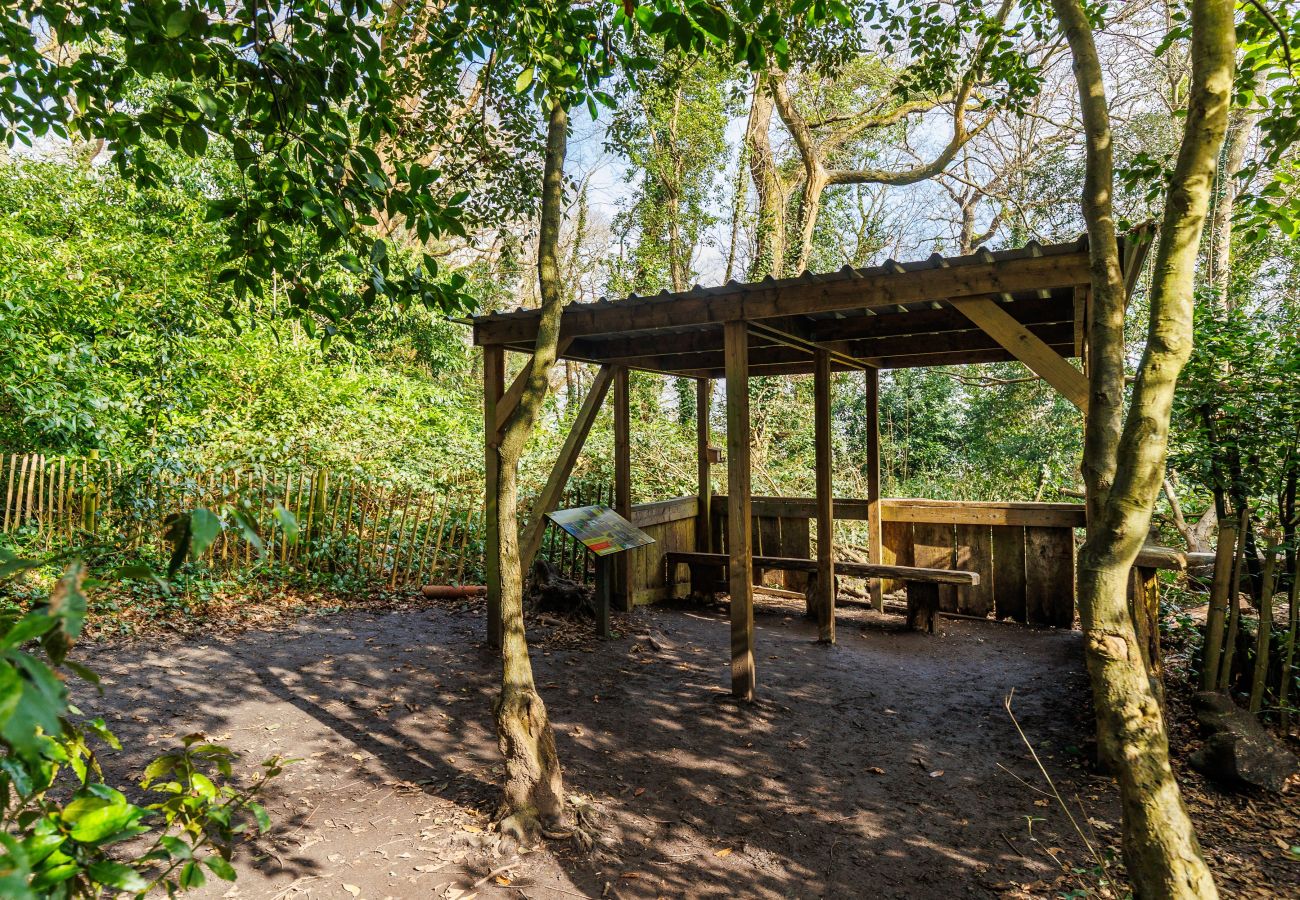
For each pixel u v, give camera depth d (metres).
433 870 3.00
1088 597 2.06
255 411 9.41
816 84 15.25
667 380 15.38
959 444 16.75
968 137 14.66
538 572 7.10
